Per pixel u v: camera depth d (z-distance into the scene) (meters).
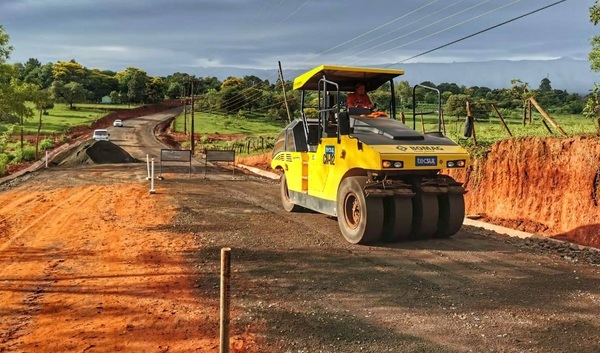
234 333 5.26
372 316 5.73
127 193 16.97
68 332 5.33
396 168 8.65
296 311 5.89
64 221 11.81
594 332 5.29
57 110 108.38
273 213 12.84
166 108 135.75
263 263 7.98
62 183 20.69
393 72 10.74
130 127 89.81
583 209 11.76
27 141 52.19
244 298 6.33
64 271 7.64
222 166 34.62
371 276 7.28
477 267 7.78
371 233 9.00
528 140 13.91
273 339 5.12
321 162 10.64
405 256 8.45
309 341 5.07
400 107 13.97
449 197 9.54
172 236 10.02
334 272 7.48
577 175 12.16
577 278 7.21
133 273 7.49
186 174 25.50
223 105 120.88
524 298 6.34
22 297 6.46
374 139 9.16
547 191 12.86
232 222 11.51
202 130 86.75
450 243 9.43
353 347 4.94
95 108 119.06
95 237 10.02
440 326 5.45
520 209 13.41
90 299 6.37
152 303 6.18
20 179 22.66
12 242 9.66
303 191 11.70
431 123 29.31
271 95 115.06
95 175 24.33
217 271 7.57
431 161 8.85
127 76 168.38
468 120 10.53
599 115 12.56
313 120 11.76
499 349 4.89
